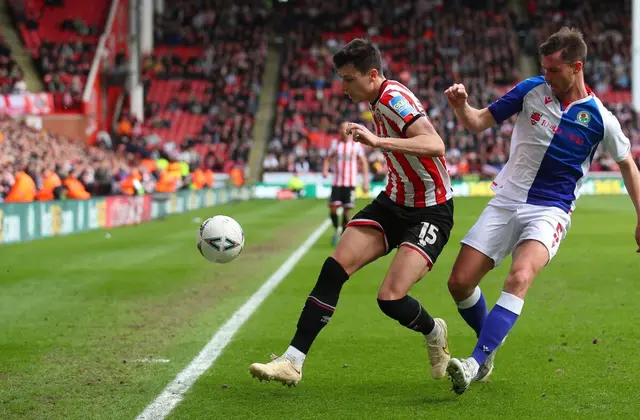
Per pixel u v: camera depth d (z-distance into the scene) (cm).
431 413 829
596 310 1431
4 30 6862
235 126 7325
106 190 4066
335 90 7875
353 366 1040
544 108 896
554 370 1003
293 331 1264
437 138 869
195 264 2206
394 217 917
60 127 5978
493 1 8856
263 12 8644
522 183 910
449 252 2478
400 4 8825
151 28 7962
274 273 1994
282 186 6731
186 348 1148
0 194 3391
